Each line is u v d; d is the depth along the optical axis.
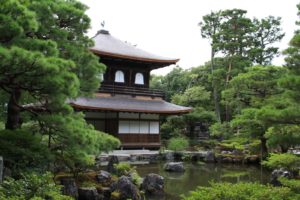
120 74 35.84
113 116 32.94
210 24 48.22
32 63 9.52
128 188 14.36
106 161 26.27
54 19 13.22
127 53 34.62
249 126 26.20
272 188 10.09
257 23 51.78
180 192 16.81
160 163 28.86
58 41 13.88
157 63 36.34
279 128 11.88
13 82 10.75
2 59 8.93
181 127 42.97
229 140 32.91
